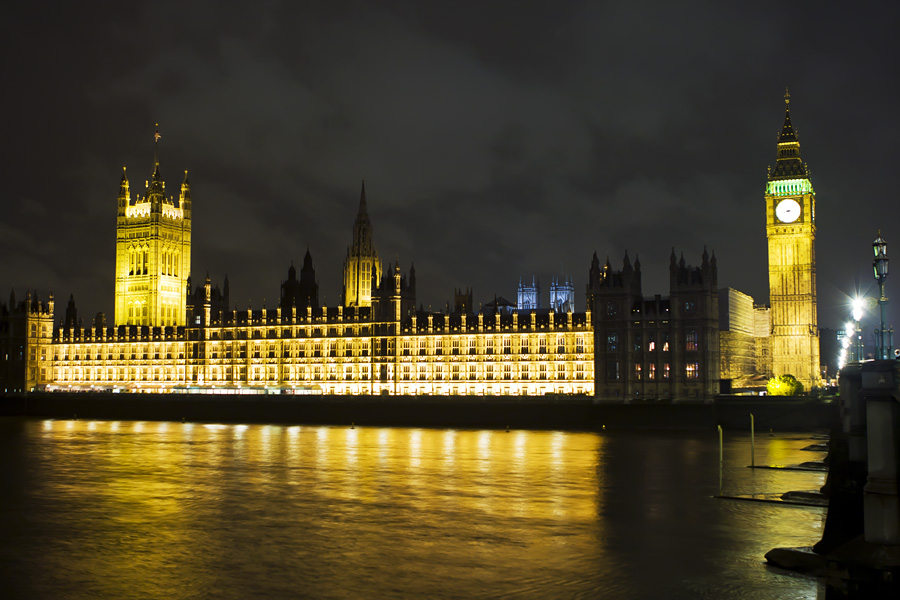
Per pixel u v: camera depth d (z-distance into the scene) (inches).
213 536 2429.9
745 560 2062.0
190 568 2054.6
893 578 1513.3
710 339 7593.5
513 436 6417.3
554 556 2135.8
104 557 2177.7
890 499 1546.5
